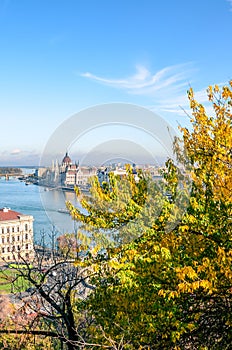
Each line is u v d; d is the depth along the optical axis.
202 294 6.85
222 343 6.80
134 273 6.65
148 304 6.66
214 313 6.94
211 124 6.65
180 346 6.93
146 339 6.68
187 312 7.00
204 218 6.52
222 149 6.50
